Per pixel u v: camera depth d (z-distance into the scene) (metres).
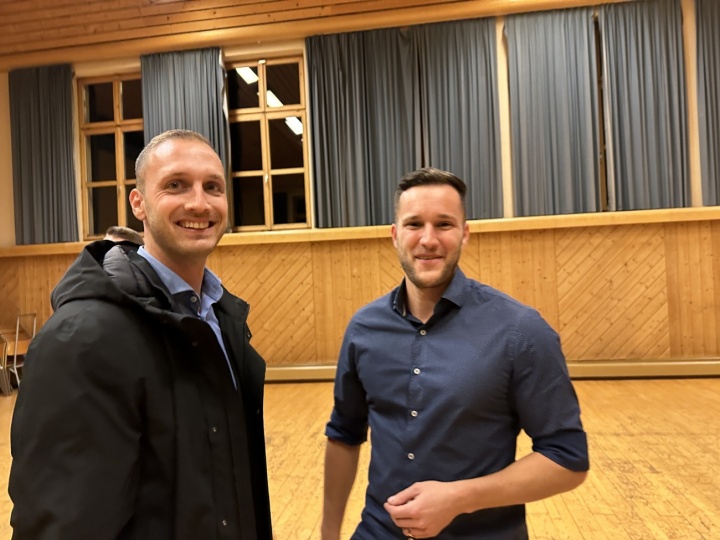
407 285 1.34
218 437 1.08
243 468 1.13
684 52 5.92
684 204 5.84
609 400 4.94
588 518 2.65
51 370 0.93
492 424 1.21
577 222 5.88
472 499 1.11
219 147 6.56
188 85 6.59
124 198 7.05
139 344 1.02
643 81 5.91
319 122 6.38
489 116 6.13
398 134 6.25
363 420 1.50
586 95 5.95
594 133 5.98
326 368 6.25
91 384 0.94
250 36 6.44
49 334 0.95
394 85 6.25
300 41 6.56
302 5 6.34
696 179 5.91
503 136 6.18
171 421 1.03
